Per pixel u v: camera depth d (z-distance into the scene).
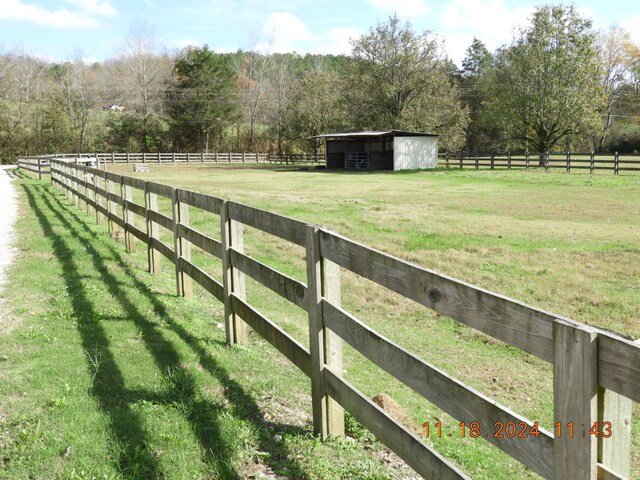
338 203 16.89
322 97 52.62
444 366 5.45
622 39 60.03
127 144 59.75
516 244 10.70
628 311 7.00
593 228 12.43
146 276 6.87
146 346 4.33
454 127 42.03
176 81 64.44
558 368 1.65
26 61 63.56
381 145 38.38
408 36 41.47
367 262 2.65
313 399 3.24
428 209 15.64
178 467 2.71
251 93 67.50
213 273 8.24
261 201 17.31
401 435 2.46
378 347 2.62
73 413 3.14
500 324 1.92
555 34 36.84
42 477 2.58
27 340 4.31
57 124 57.19
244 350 4.59
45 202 14.73
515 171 32.38
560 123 38.00
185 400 3.42
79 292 5.76
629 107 60.09
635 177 26.88
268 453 2.94
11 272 6.54
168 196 6.25
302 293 3.29
